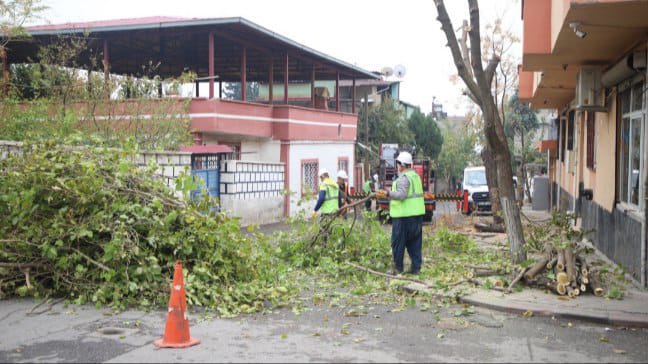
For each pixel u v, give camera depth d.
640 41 10.73
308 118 29.42
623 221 11.48
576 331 7.27
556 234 9.88
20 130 16.23
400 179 10.72
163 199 9.16
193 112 22.86
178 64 32.47
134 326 7.27
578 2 8.67
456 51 11.08
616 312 7.80
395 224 10.73
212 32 23.14
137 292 8.31
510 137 43.69
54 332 6.99
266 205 24.11
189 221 8.77
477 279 9.60
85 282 8.41
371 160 44.75
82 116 18.30
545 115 46.22
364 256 11.59
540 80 18.02
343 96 50.19
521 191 30.52
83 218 8.64
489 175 18.88
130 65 32.06
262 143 27.39
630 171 11.52
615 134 12.43
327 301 8.85
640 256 10.06
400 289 9.45
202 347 6.49
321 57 30.62
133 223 8.58
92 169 8.77
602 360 6.16
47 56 20.47
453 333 7.12
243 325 7.45
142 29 23.22
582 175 18.36
